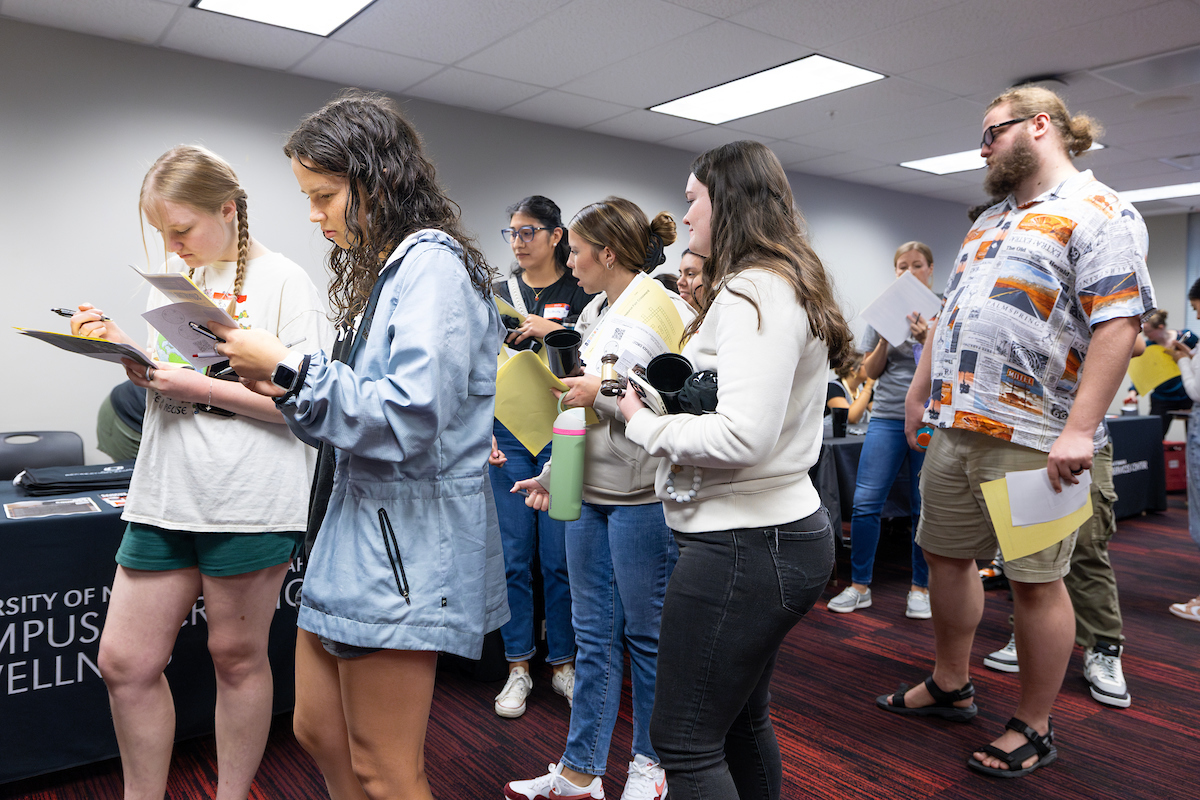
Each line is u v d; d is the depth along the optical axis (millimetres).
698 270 2391
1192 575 3893
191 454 1407
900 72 4449
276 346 924
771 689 2479
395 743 999
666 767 1134
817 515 1169
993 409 1820
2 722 1765
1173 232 9086
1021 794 1860
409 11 3596
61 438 3309
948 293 1982
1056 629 1879
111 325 1444
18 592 1767
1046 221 1771
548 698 2379
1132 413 5719
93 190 3889
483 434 1040
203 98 4180
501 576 1110
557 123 5484
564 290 2576
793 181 6973
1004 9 3629
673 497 1155
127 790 1487
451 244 999
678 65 4316
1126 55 4203
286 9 3582
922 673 2609
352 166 996
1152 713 2314
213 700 2021
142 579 1430
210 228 1419
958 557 2055
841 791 1874
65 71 3793
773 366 1047
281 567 1523
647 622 1607
